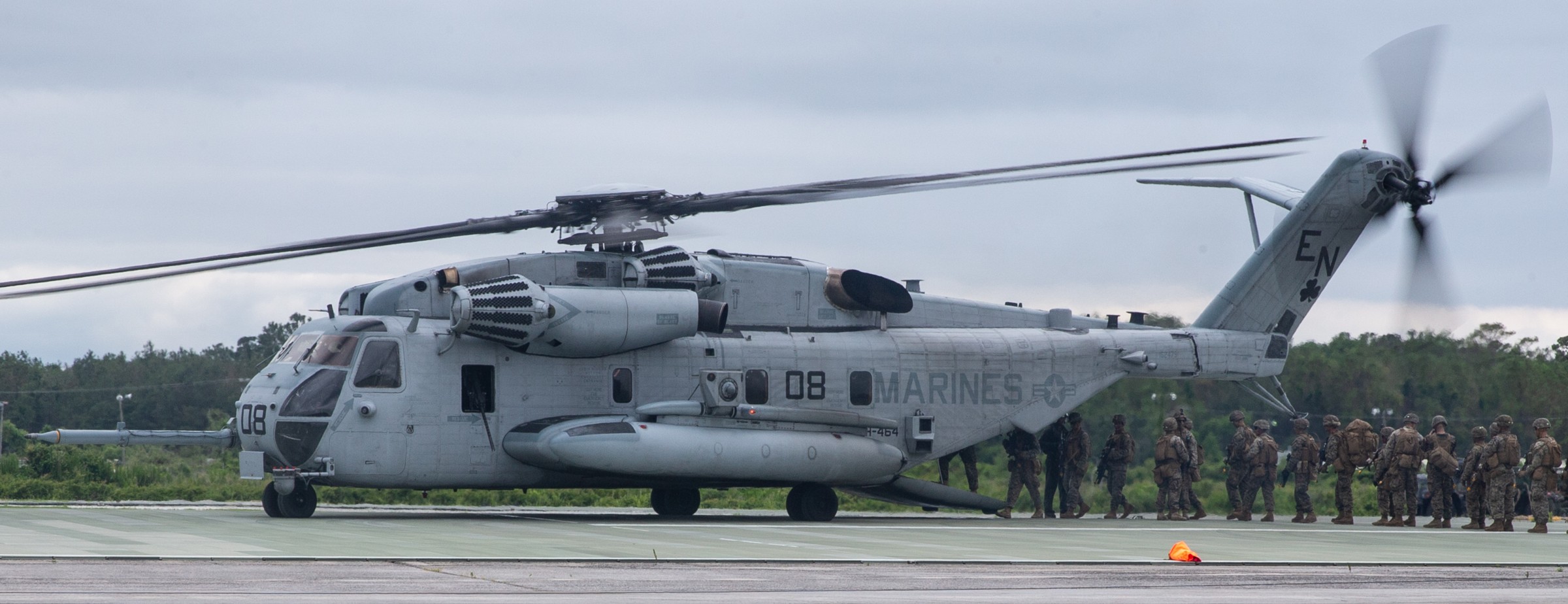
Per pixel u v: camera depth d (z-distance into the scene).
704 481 55.91
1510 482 55.34
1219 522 62.25
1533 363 97.25
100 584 27.05
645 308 54.56
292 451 51.16
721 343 57.28
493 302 51.88
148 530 41.81
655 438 53.69
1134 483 81.19
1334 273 66.25
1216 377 65.69
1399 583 31.86
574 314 53.31
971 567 34.25
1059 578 31.75
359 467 51.84
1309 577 33.03
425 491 54.47
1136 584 30.55
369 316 54.00
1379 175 62.44
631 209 51.47
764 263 59.31
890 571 32.84
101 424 150.62
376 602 24.80
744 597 26.69
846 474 57.19
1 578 27.97
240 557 33.03
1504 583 32.31
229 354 159.12
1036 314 64.81
